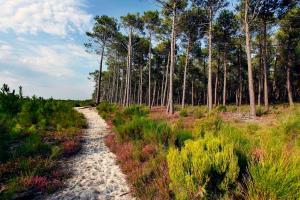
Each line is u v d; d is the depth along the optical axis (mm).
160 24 32094
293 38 27641
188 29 26750
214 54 37094
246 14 18734
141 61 45719
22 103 14086
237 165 3891
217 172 3869
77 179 5934
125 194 5055
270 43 31859
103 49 36000
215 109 21281
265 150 3906
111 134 11430
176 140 7410
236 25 27016
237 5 21344
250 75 18078
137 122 9805
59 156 7672
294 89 48656
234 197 3678
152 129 8422
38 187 5137
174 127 8453
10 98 13273
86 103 33875
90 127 14734
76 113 18422
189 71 47094
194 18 25047
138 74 57375
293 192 3107
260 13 20484
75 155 8172
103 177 6094
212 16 22953
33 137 8039
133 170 5996
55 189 5250
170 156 4348
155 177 5289
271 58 38812
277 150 3873
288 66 29781
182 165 4008
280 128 7777
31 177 5371
